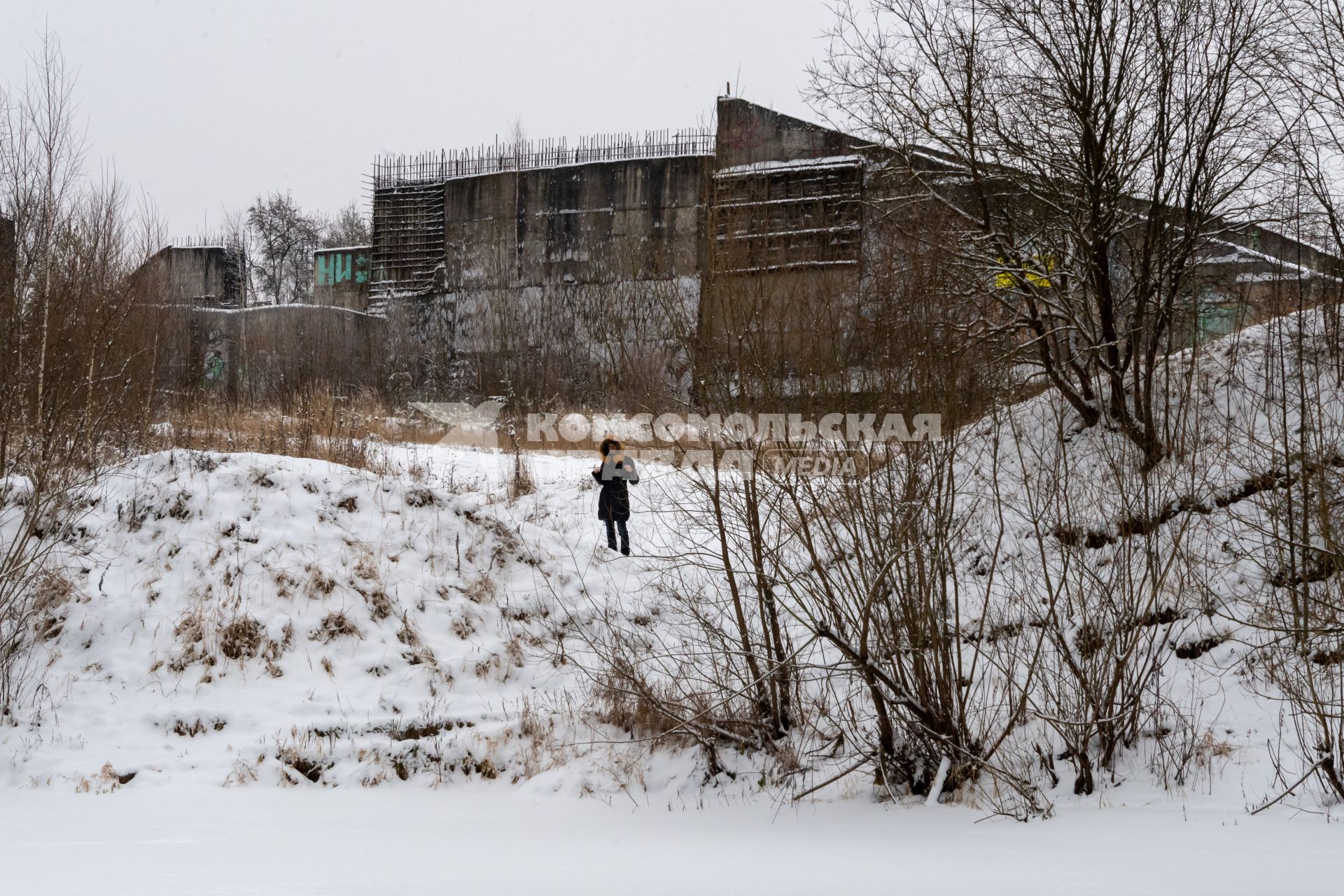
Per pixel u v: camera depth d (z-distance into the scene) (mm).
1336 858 7121
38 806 9453
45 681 11891
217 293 42000
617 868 6895
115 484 14641
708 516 10797
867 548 9781
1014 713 9891
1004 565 12055
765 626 10320
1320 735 9680
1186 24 13500
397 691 12367
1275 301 13789
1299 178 12969
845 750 10547
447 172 38875
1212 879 6270
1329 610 10297
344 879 6414
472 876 6598
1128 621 9938
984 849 7664
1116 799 9414
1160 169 13781
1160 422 13797
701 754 10836
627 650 12188
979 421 10336
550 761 11109
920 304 10125
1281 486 11734
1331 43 12852
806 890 5906
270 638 12680
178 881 6316
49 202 14148
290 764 10852
